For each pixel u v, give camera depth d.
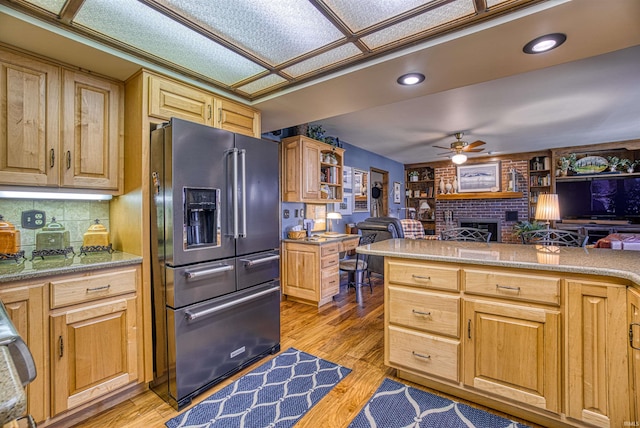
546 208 3.15
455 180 7.68
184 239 1.87
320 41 1.80
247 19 1.60
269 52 1.92
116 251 2.16
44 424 1.55
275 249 2.54
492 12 1.51
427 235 7.66
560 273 1.52
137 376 1.91
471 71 2.07
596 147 6.00
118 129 2.08
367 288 4.49
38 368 1.53
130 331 1.87
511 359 1.65
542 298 1.56
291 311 3.49
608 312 1.41
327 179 4.56
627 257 1.73
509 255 1.86
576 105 3.65
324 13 1.55
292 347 2.60
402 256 2.00
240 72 2.19
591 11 1.42
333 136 5.09
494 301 1.70
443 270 1.86
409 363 2.00
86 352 1.69
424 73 2.09
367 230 4.43
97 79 2.00
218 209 2.05
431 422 1.65
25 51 1.71
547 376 1.56
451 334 1.84
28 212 1.97
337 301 3.87
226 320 2.11
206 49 1.88
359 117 4.09
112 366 1.79
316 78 2.24
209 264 2.02
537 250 2.08
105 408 1.81
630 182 5.97
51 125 1.80
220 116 2.42
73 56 1.80
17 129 1.68
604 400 1.42
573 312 1.49
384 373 2.16
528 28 1.56
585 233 6.19
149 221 1.97
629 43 1.70
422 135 5.07
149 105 1.98
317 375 2.15
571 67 2.67
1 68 1.64
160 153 1.90
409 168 8.41
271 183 2.49
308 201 3.94
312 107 2.75
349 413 1.74
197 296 1.94
